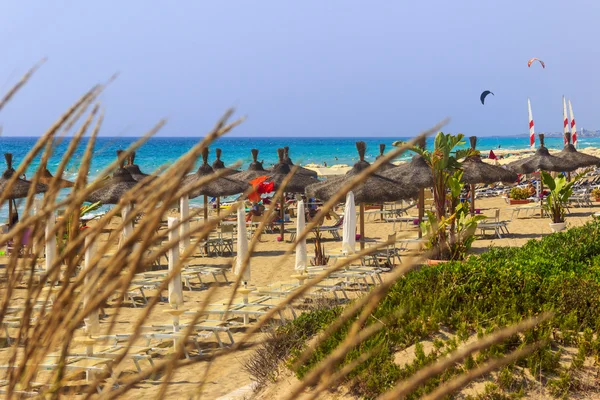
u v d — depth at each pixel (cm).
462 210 3191
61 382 191
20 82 176
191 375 1783
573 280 1750
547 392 1357
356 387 1337
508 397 1318
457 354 170
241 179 5019
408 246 3800
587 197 6700
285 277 3369
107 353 1847
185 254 179
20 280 192
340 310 1753
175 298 2211
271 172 5119
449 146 3388
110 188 3584
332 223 5569
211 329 2191
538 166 6525
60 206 187
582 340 1470
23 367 189
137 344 2097
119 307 178
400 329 1603
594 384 1372
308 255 3766
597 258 2331
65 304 182
